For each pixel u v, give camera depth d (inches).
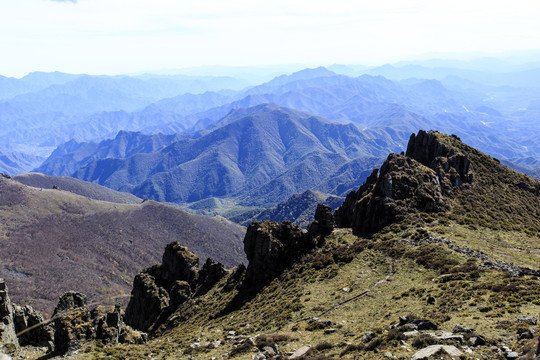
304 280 2721.5
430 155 4131.4
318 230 3403.1
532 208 3690.9
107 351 1908.2
